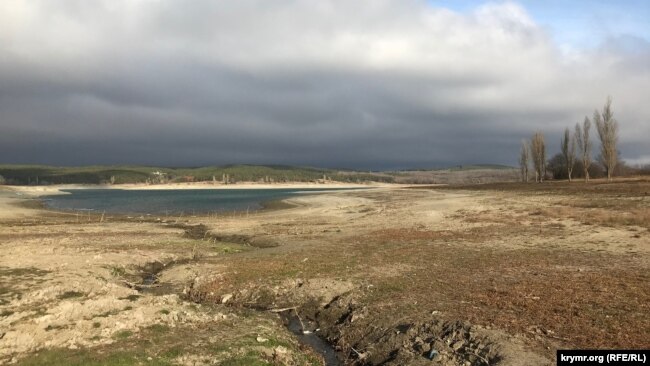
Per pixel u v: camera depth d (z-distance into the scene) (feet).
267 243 127.24
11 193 519.19
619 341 43.45
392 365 45.91
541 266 78.28
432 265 82.99
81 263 91.50
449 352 45.34
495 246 100.37
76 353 44.70
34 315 55.16
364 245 109.50
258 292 73.46
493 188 304.91
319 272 81.15
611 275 69.36
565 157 349.82
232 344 48.88
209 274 84.69
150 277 90.74
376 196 306.96
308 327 61.57
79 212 270.05
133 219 216.74
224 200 410.93
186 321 56.65
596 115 297.12
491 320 50.96
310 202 295.89
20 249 105.09
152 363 43.16
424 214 169.27
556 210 150.92
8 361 42.75
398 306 59.93
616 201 159.94
